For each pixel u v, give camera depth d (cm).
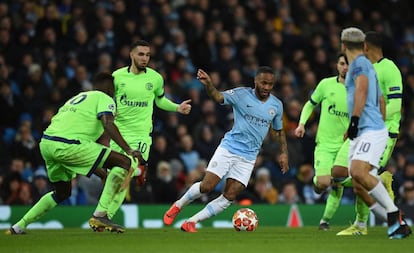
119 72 3619
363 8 7006
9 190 4722
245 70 5988
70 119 3247
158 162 5100
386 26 6962
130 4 6075
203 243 2769
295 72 6206
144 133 3612
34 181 4756
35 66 5397
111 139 3384
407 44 6825
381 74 3322
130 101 3588
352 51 2848
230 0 6400
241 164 3444
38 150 5025
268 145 5434
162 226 4584
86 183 4738
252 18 6450
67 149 3216
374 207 2942
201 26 6138
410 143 5822
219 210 3484
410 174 5512
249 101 3400
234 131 3441
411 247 2578
